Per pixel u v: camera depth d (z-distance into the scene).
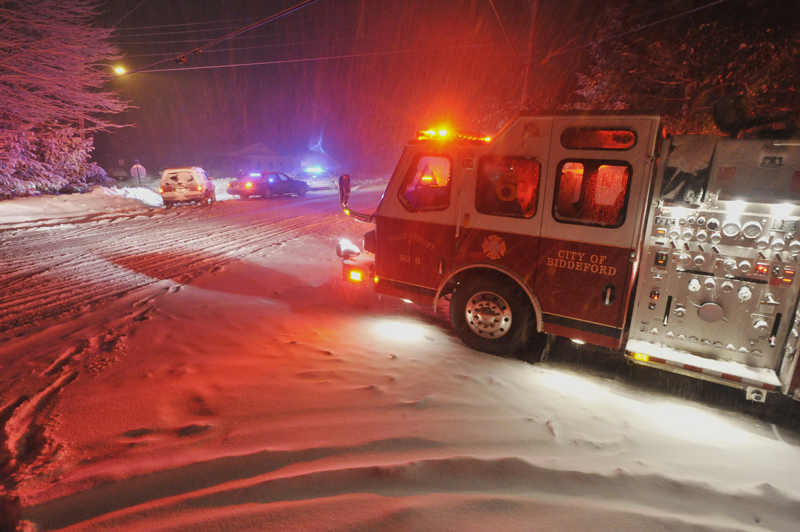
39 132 18.36
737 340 3.84
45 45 16.95
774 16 9.34
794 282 3.58
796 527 2.45
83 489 2.43
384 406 3.54
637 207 4.01
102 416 3.26
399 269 5.52
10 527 2.21
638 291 4.18
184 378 3.89
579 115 4.16
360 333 5.45
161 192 18.66
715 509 2.56
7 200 15.66
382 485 2.56
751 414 3.97
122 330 5.15
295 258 9.88
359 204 21.22
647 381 4.55
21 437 2.98
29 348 4.58
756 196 3.67
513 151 4.53
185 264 8.94
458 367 4.46
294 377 3.99
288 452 2.82
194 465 2.64
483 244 4.84
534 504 2.49
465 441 3.11
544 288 4.55
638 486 2.72
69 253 9.63
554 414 3.66
